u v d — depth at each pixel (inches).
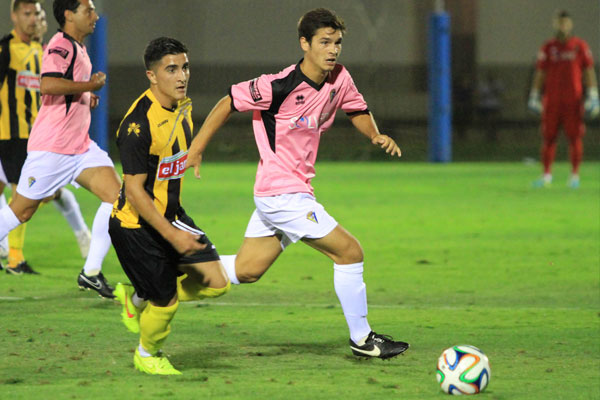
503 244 1428.4
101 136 2984.7
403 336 827.4
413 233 1549.0
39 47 1130.7
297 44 4532.5
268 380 662.5
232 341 797.9
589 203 1979.6
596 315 924.6
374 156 3516.2
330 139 3969.0
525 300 1009.5
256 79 737.0
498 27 4591.5
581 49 2260.1
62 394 620.7
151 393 624.4
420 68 4379.9
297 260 1294.3
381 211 1852.9
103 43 2952.8
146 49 653.9
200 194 2182.6
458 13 4500.5
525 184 2407.7
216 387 641.6
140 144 647.1
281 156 745.0
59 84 955.3
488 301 1003.9
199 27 4500.5
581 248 1389.0
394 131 4033.0
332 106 754.8
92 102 1027.9
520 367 708.7
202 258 689.6
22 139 1115.9
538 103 2309.3
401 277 1155.3
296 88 730.8
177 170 681.0
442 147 3230.8
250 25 4520.2
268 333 831.7
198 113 4202.8
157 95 660.7
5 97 1103.6
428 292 1056.8
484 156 3558.1
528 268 1219.2
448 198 2085.4
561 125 2305.6
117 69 4069.9
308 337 816.3
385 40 4542.3
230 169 2942.9
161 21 4473.4
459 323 884.6
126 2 4443.9
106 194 981.8
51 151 979.9
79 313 914.1
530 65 4407.0
